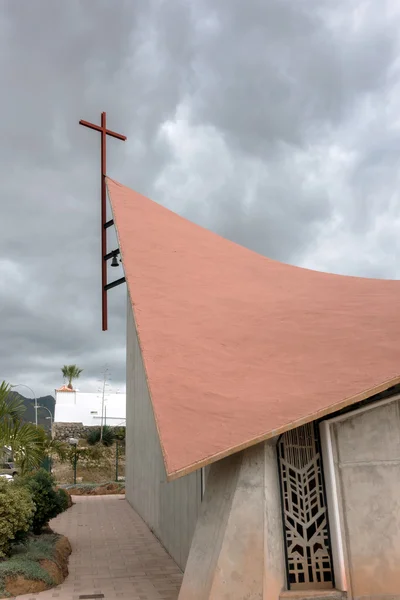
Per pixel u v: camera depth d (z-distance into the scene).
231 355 6.85
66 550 9.81
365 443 5.75
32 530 9.94
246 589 5.05
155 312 7.65
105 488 24.03
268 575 5.12
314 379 6.02
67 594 6.93
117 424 43.09
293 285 9.41
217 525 5.54
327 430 5.77
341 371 6.00
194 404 5.88
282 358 6.64
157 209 11.34
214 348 7.00
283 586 5.31
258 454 5.56
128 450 20.70
